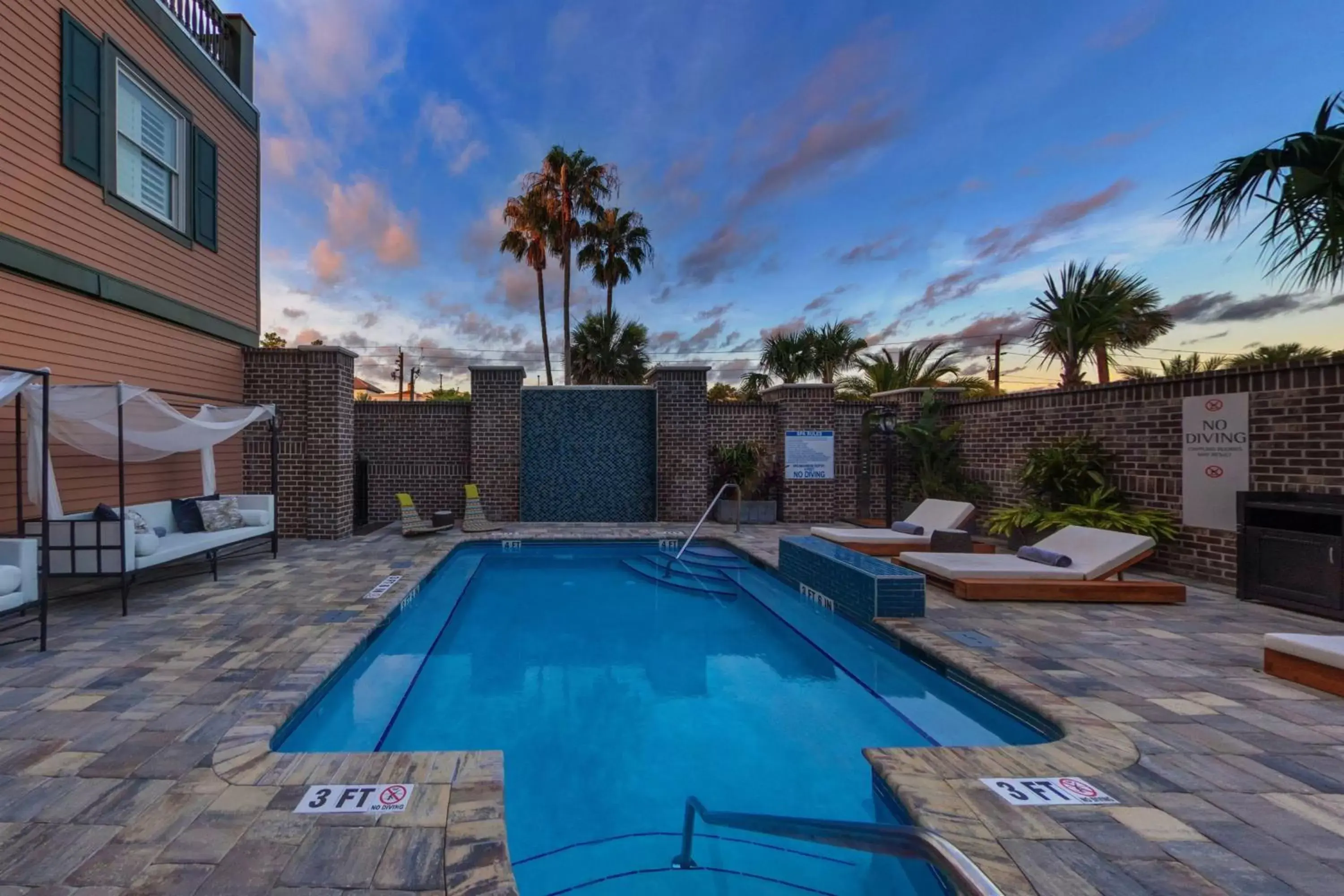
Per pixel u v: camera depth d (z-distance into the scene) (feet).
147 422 20.39
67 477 19.25
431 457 35.96
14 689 10.57
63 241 18.79
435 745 10.77
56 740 8.61
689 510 36.37
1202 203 14.71
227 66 28.81
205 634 13.80
